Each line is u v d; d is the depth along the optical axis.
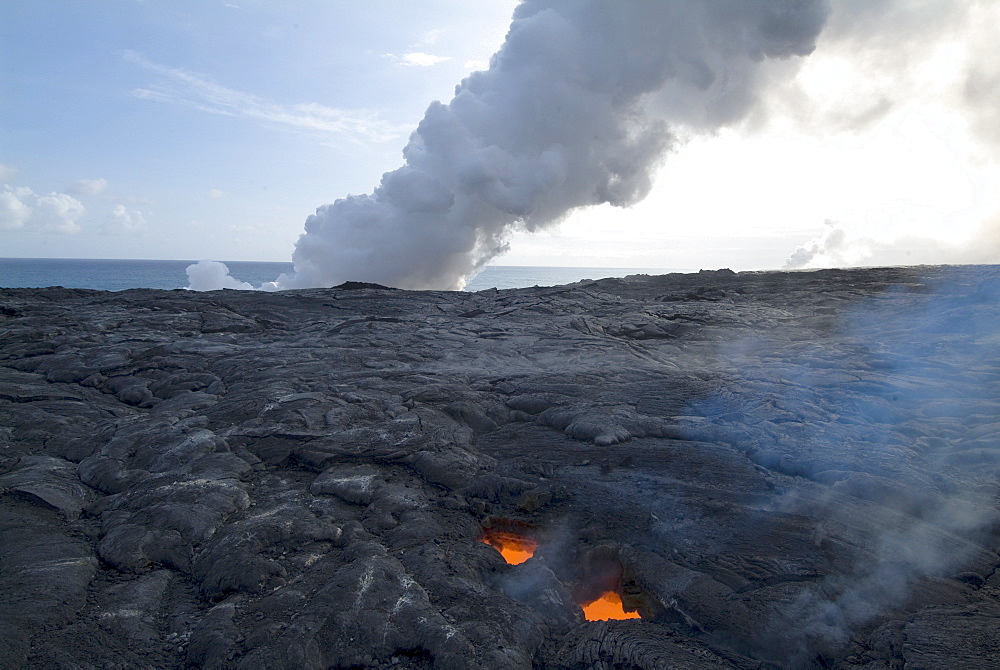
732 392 11.98
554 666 5.59
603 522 7.78
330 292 26.36
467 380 13.16
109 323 18.39
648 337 18.47
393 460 9.34
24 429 10.31
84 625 5.74
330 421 10.48
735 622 5.77
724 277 30.23
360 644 5.50
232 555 6.66
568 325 19.50
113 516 7.65
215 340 16.53
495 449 10.22
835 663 5.32
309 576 6.53
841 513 7.49
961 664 5.03
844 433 9.83
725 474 8.77
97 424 10.78
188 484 8.21
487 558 7.02
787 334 17.77
